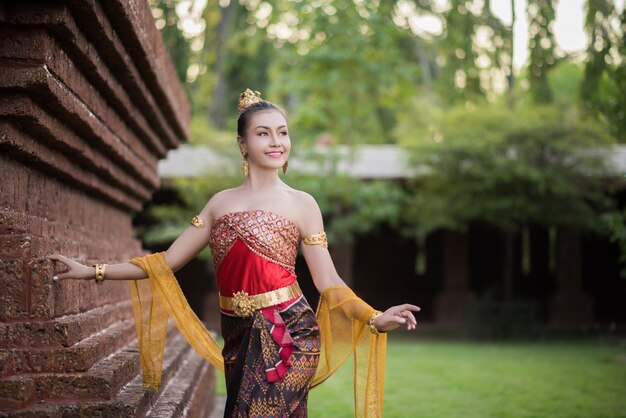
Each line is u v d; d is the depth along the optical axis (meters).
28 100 3.32
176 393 4.20
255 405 3.13
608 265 21.33
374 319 3.27
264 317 3.21
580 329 18.47
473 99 18.00
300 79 19.00
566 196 16.12
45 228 3.85
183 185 16.89
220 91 25.17
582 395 8.42
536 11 16.66
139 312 3.63
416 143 16.36
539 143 15.78
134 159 5.85
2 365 3.04
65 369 3.18
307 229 3.38
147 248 20.55
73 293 3.71
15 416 2.97
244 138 3.41
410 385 9.30
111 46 3.97
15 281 3.21
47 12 3.24
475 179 15.91
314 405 7.84
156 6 17.31
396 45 25.36
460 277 19.52
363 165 18.17
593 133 15.71
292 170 17.03
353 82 18.62
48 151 3.89
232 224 3.26
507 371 10.76
